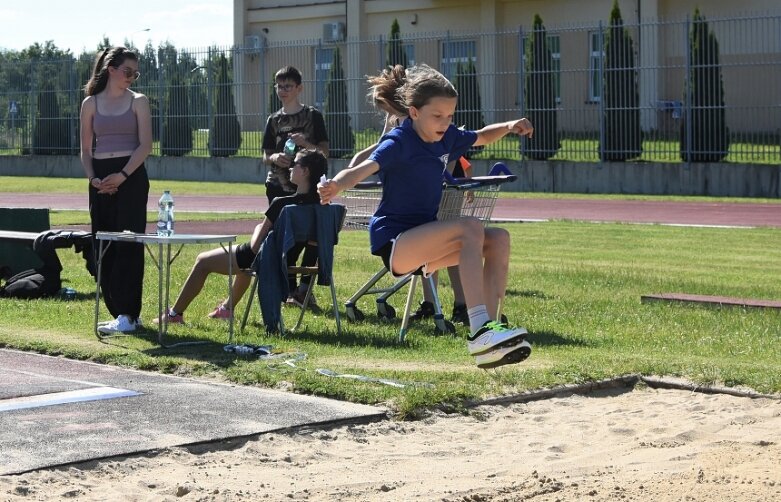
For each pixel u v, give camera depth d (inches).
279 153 559.2
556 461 291.7
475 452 302.0
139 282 477.4
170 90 1989.4
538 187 1676.9
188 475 273.3
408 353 426.9
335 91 1808.6
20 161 2153.1
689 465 282.4
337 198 543.2
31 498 251.9
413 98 306.8
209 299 570.6
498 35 1777.8
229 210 1315.2
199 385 365.4
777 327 494.3
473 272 291.7
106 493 257.0
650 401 364.5
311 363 403.9
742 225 1114.1
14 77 2140.7
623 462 289.4
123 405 334.0
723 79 1689.2
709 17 2020.2
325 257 468.4
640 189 1608.0
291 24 2573.8
